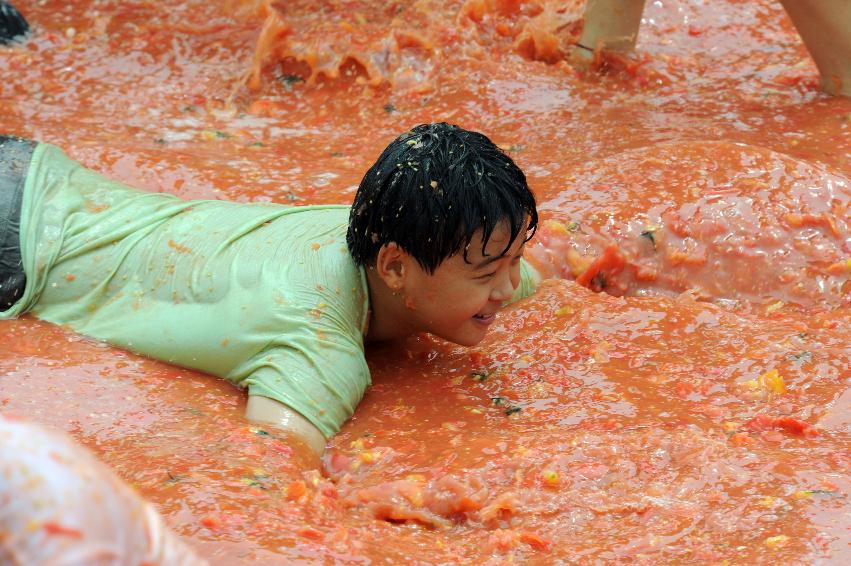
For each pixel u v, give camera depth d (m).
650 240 9.60
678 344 8.37
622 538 6.12
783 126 12.08
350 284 8.04
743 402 7.59
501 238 7.54
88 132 11.94
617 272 9.59
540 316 8.75
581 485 6.63
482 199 7.39
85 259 8.68
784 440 7.09
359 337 8.08
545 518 6.41
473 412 7.71
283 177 10.81
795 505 6.18
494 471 6.80
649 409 7.56
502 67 13.35
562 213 9.84
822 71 12.85
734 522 6.12
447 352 8.52
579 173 10.41
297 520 6.02
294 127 12.62
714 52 14.04
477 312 7.89
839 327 8.77
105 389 7.74
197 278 8.31
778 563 5.66
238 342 7.94
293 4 14.53
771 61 13.78
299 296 7.90
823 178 9.88
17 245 8.64
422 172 7.46
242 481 6.39
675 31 14.39
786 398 7.59
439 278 7.67
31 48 13.85
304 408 7.55
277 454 6.96
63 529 2.72
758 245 9.55
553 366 8.20
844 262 9.40
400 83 13.12
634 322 8.62
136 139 11.88
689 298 9.22
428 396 7.98
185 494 6.13
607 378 7.99
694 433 6.98
